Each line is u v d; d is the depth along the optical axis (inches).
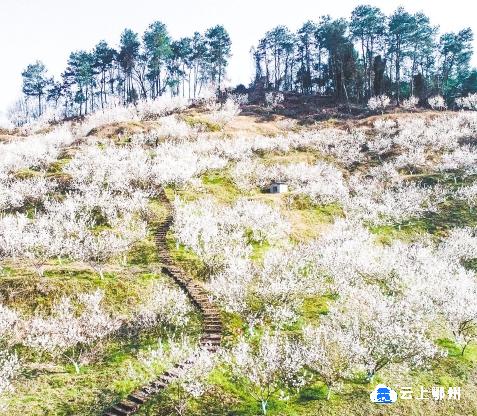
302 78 5088.6
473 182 2402.8
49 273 1304.1
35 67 5492.1
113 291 1253.1
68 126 4232.3
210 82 5305.1
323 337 1047.0
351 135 3331.7
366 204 2153.1
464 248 1742.1
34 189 1910.7
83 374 944.9
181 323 1106.1
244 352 908.0
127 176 2042.3
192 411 853.2
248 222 1774.1
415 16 4603.8
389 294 1371.8
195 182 2217.0
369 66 4648.1
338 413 878.4
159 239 1672.0
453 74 5073.8
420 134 3203.7
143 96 5310.0
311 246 1667.1
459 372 1053.2
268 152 2987.2
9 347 1016.2
